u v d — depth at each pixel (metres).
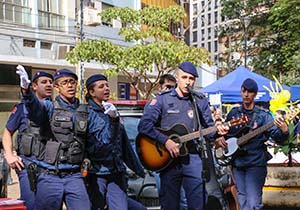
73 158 4.52
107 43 17.52
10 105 22.23
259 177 5.98
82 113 4.61
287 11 26.08
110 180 4.98
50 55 24.23
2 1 22.17
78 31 24.36
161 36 18.78
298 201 8.12
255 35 33.66
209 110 5.19
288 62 26.11
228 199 5.61
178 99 5.14
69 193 4.52
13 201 4.34
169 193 5.14
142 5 31.14
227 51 40.12
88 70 25.61
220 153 5.92
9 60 21.89
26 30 23.14
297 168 8.19
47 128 4.53
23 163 4.72
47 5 24.41
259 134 5.95
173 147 4.97
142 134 5.22
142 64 17.38
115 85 27.52
